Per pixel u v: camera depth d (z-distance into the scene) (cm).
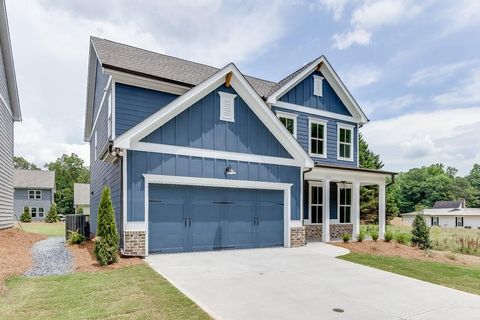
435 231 2956
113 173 1158
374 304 612
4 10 1490
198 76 1336
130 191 961
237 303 581
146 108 1173
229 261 934
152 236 998
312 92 1617
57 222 3781
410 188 7469
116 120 1111
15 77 1745
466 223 5428
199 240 1080
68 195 5650
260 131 1229
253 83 1655
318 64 1620
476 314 578
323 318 529
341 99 1722
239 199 1172
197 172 1080
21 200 4081
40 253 1045
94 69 1678
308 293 661
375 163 3631
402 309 591
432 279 840
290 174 1288
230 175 1145
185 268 830
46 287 637
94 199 1788
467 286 784
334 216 1686
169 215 1030
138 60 1270
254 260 961
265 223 1227
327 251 1172
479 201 7662
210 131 1117
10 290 618
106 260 838
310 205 1612
